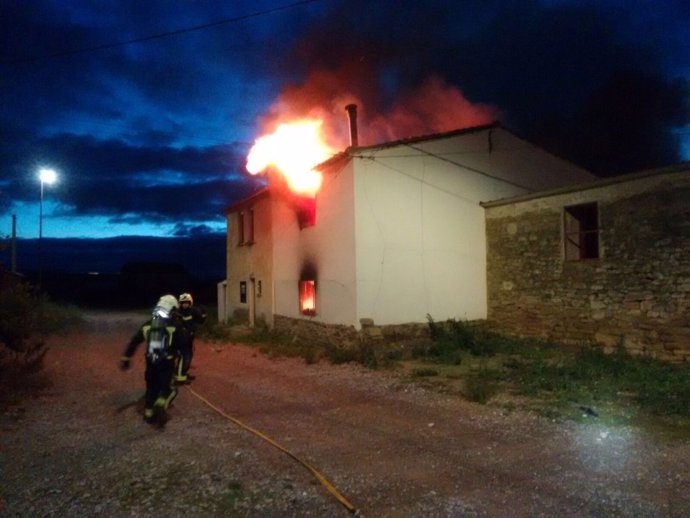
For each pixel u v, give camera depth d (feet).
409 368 35.73
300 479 16.55
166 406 22.98
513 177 50.55
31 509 14.51
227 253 77.92
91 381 33.42
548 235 42.70
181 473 17.08
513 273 45.60
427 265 44.93
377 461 18.13
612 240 37.88
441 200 46.09
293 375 35.01
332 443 20.24
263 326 60.29
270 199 60.18
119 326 78.95
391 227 43.47
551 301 42.34
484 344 41.27
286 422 23.41
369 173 42.78
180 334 25.39
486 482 16.10
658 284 35.01
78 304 142.00
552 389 28.35
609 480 16.03
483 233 48.24
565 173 54.54
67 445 20.12
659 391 26.96
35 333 63.67
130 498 15.19
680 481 15.85
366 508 14.46
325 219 46.78
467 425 22.40
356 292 41.91
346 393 29.19
